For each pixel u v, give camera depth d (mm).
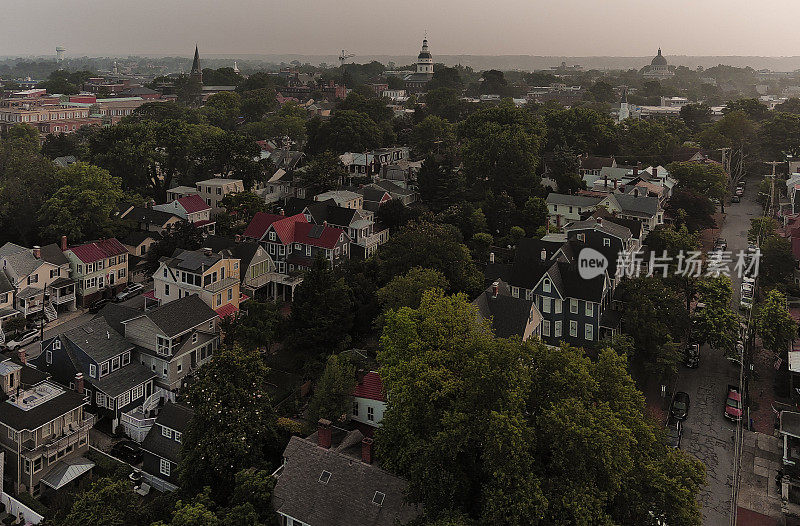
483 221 101875
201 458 45344
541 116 169750
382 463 42094
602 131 152500
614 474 34875
